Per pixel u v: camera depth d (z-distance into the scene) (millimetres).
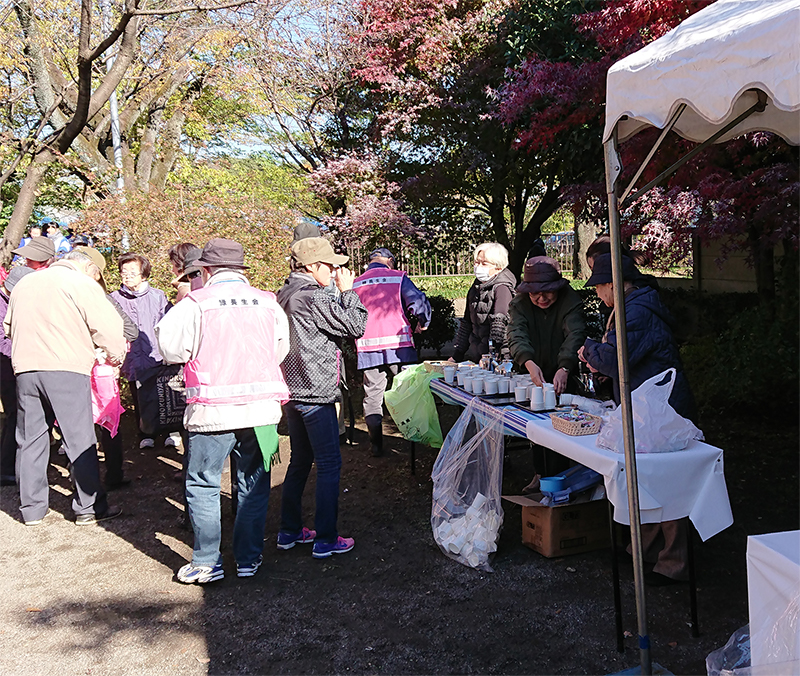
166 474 5637
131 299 5625
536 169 8820
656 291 3490
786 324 5898
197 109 12727
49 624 3344
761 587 1944
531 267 4250
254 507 3711
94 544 4305
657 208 4984
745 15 2053
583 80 5734
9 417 5480
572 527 3793
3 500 5129
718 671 2111
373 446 5902
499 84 8047
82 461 4570
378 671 2875
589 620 3160
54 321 4461
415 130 8891
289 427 3982
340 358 3984
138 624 3320
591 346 3518
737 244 5199
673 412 2914
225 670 2934
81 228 7059
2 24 8375
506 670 2836
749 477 4941
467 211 9758
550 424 3480
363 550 4055
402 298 5836
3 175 8031
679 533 3400
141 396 5680
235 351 3486
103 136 11125
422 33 8312
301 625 3260
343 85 9203
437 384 4797
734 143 4770
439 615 3287
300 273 3900
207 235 7059
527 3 7605
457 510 4055
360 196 8523
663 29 4910
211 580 3691
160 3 9227
